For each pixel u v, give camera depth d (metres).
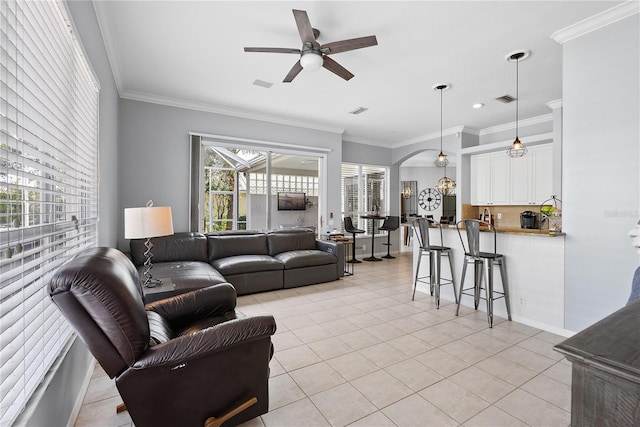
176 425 1.43
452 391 2.01
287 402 1.90
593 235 2.64
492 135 6.12
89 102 2.23
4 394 0.94
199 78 3.84
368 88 4.13
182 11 2.52
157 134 4.51
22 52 1.10
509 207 5.90
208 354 1.46
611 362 0.66
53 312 1.43
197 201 4.73
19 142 1.07
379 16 2.59
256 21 2.67
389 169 7.86
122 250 4.23
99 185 2.58
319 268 4.81
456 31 2.81
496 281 3.43
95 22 2.39
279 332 2.95
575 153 2.74
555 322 2.91
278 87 4.12
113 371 1.32
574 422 0.73
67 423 1.58
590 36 2.64
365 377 2.18
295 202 5.81
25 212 1.17
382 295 4.20
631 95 2.42
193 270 3.60
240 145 5.21
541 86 4.05
